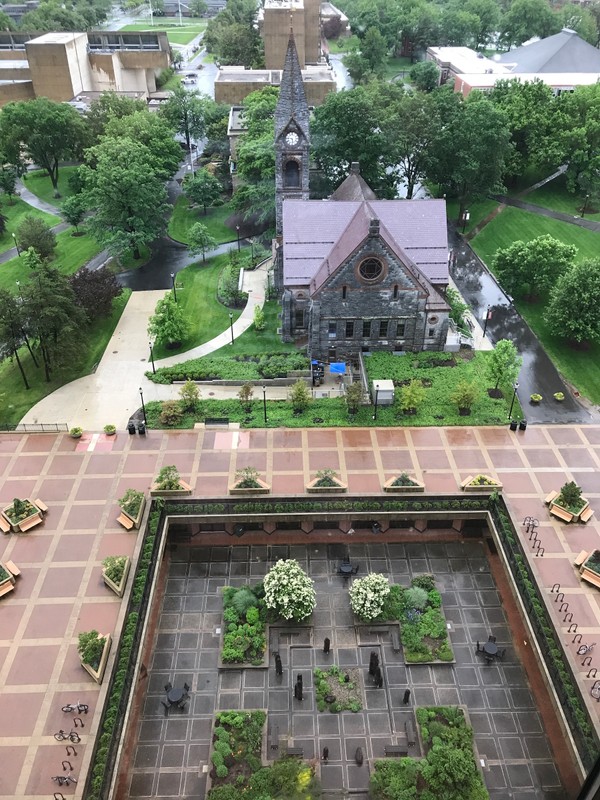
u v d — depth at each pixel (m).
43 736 38.09
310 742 41.12
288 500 54.06
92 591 46.75
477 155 102.69
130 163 96.38
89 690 40.53
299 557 53.47
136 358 75.88
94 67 178.62
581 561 48.41
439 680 44.66
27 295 66.75
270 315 83.62
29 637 43.66
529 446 60.84
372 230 63.28
